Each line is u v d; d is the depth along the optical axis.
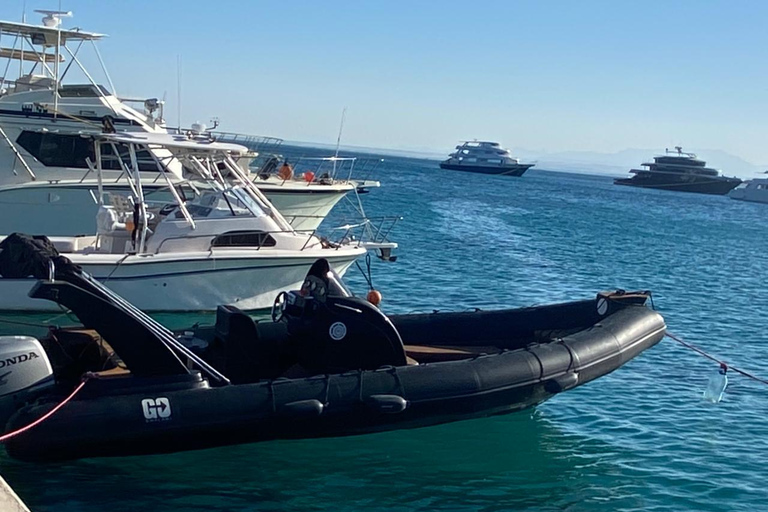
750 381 13.51
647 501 8.59
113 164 18.69
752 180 117.81
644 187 140.62
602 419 11.08
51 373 8.05
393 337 9.30
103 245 14.53
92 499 7.78
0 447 8.69
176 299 14.30
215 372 8.48
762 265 33.75
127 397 7.93
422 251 27.73
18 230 18.30
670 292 23.47
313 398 8.39
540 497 8.55
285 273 14.91
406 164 185.75
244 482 8.38
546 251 31.53
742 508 8.50
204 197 15.08
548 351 9.73
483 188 87.50
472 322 11.30
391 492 8.41
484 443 9.95
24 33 19.17
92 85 19.14
